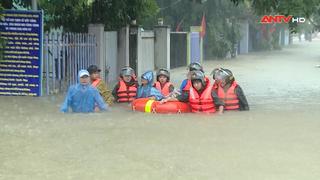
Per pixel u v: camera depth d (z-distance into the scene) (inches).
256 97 699.4
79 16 882.8
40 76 669.9
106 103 573.0
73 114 530.9
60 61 737.6
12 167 328.2
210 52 1870.1
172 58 1349.7
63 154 361.4
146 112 543.2
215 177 307.6
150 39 1159.0
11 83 673.6
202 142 399.9
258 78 1031.6
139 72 1056.8
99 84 587.5
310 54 2325.3
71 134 429.4
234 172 317.7
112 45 927.0
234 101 557.6
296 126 473.1
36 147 382.3
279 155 359.6
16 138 412.8
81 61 796.0
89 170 322.0
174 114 533.6
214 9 1839.3
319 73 1177.4
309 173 315.6
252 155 358.9
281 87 844.0
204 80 546.3
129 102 607.8
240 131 445.7
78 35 786.2
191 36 1498.5
